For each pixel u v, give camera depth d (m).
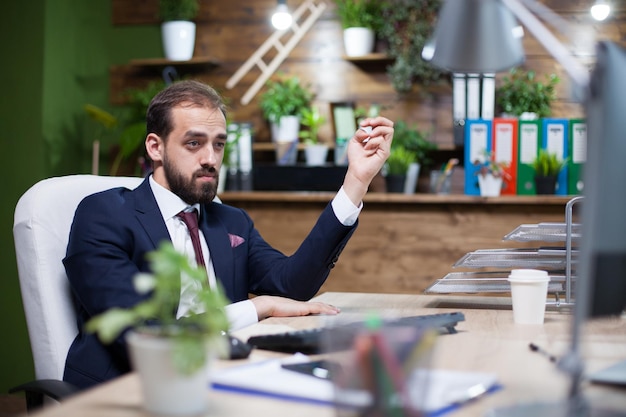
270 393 0.84
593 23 3.40
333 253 1.74
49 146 3.61
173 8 3.68
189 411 0.77
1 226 3.62
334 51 3.63
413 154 3.40
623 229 0.82
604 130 0.78
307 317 1.50
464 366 1.01
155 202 1.74
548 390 0.88
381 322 0.73
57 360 1.52
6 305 3.60
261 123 3.70
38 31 3.58
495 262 1.63
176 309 1.60
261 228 3.32
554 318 1.46
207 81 3.75
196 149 1.76
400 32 3.48
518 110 3.32
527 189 3.19
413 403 0.68
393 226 3.20
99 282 1.54
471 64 1.11
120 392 0.86
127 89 3.84
